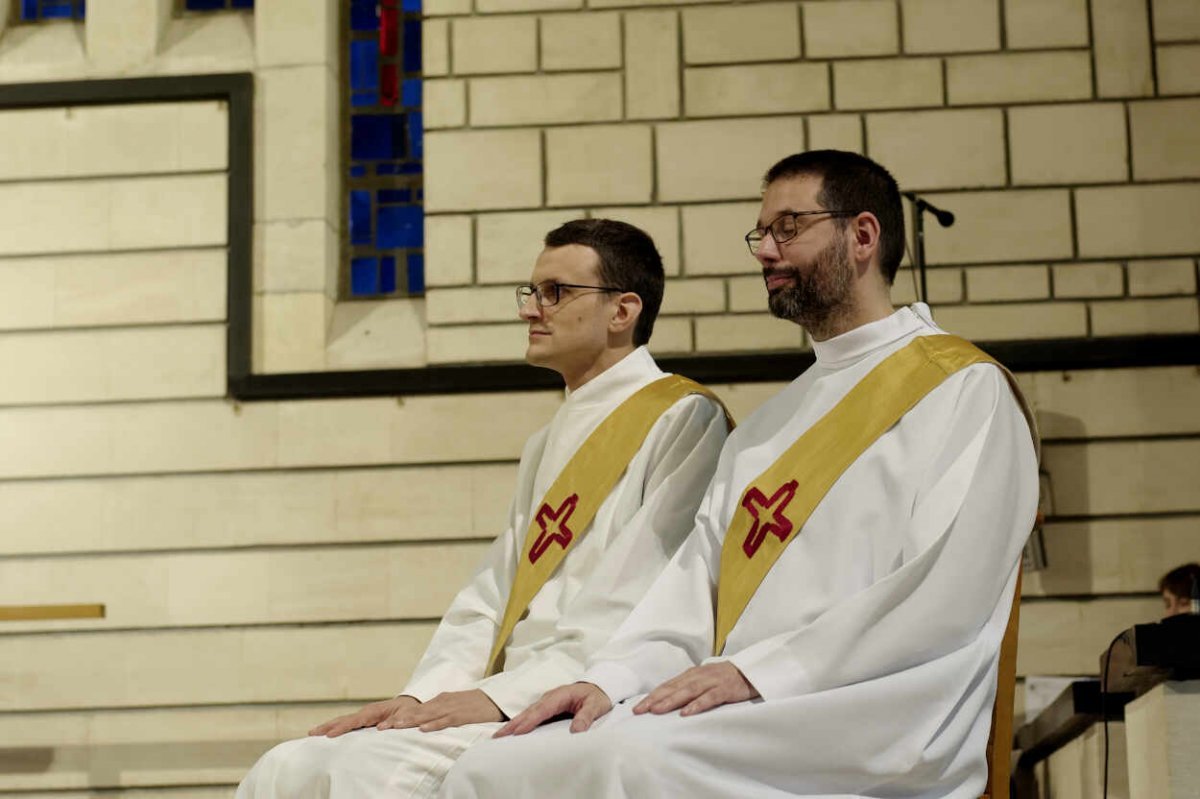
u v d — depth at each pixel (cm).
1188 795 503
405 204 1220
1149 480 1090
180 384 1144
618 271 614
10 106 1186
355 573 1112
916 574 464
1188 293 1115
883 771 451
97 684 1103
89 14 1211
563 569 578
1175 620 502
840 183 527
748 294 1131
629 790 433
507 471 1121
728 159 1152
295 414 1136
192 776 1089
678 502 565
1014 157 1138
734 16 1169
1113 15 1149
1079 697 715
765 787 447
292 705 1098
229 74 1182
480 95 1172
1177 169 1130
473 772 452
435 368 1128
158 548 1121
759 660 462
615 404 607
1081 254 1124
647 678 489
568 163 1159
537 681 520
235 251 1159
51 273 1166
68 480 1134
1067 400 1102
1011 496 481
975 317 1121
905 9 1159
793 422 531
